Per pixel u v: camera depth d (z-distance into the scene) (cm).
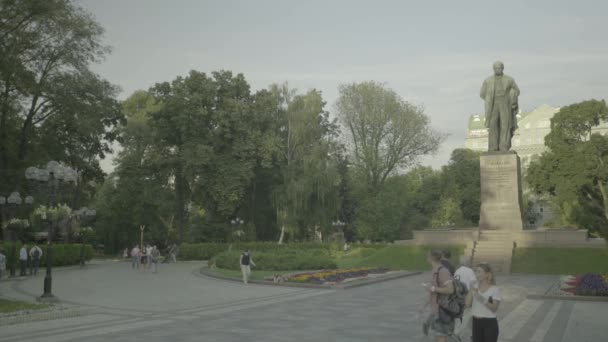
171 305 1758
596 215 2228
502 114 4006
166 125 5819
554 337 1179
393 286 2447
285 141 6384
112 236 7688
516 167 3903
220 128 5794
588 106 6075
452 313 825
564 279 2555
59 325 1334
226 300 1898
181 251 5591
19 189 4228
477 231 3869
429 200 7956
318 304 1753
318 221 5853
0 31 3906
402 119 6388
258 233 6594
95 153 5166
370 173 6594
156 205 6738
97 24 4438
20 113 4431
